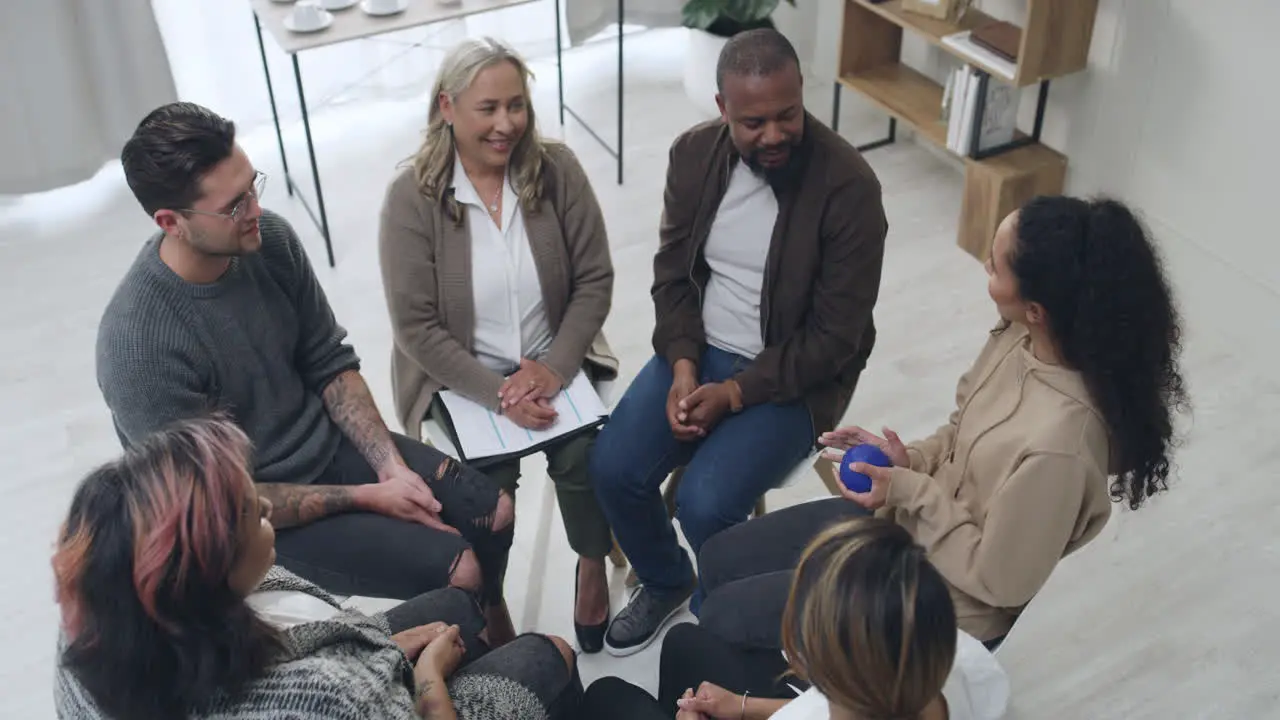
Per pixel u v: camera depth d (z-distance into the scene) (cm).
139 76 367
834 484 233
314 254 346
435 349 219
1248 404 285
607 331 316
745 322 225
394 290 217
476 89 203
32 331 318
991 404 167
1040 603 241
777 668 172
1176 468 251
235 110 398
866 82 370
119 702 119
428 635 169
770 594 179
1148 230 164
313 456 204
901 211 363
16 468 277
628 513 221
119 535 115
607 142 397
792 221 210
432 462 211
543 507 267
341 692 128
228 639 121
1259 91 278
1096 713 220
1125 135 317
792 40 433
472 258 219
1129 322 147
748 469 212
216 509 118
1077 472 152
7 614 242
